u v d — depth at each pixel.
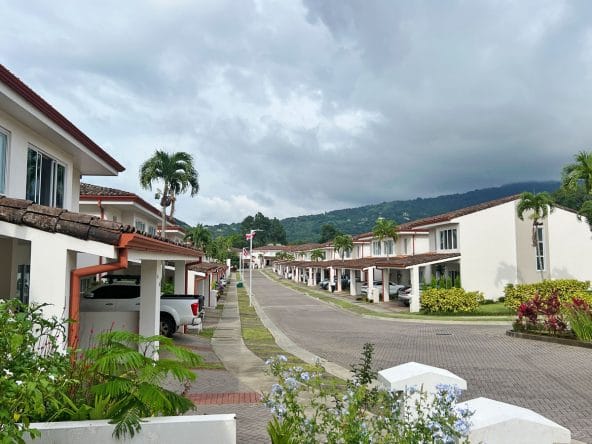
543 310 19.70
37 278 7.81
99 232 7.85
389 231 43.94
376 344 18.22
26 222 7.80
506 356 15.27
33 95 10.00
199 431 4.51
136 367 5.02
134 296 16.84
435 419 3.77
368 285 41.94
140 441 4.44
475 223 35.22
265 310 33.94
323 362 13.82
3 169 10.46
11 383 3.83
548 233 36.66
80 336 11.51
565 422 8.30
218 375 11.80
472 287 34.78
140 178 28.73
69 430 4.36
